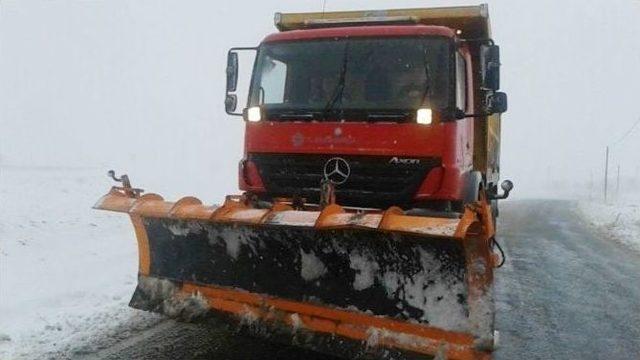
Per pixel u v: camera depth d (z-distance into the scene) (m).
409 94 5.72
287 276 4.49
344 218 3.88
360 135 5.61
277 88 6.26
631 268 9.56
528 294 7.53
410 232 3.59
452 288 3.83
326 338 4.20
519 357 5.19
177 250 5.10
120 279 7.58
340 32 6.17
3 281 7.14
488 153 7.96
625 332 5.91
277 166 5.99
